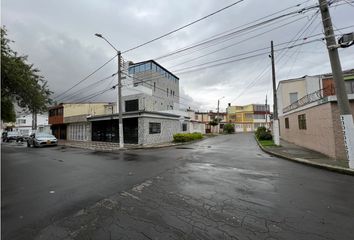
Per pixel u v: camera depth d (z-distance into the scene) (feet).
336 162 29.04
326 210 13.56
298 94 78.28
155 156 40.04
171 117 82.02
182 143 70.59
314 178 22.08
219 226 11.52
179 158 36.96
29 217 13.14
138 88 91.61
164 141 76.84
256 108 202.28
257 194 16.80
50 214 13.55
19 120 170.19
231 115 206.49
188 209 13.92
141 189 18.56
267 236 10.44
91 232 11.14
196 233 10.81
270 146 52.70
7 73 36.99
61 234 11.01
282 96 80.89
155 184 20.10
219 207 14.19
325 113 35.86
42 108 49.60
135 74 119.65
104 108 101.86
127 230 11.26
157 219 12.50
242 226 11.49
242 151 47.11
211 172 25.08
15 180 22.88
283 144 57.67
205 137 106.22
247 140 84.74
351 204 14.60
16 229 11.62
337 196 16.30
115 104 97.35
